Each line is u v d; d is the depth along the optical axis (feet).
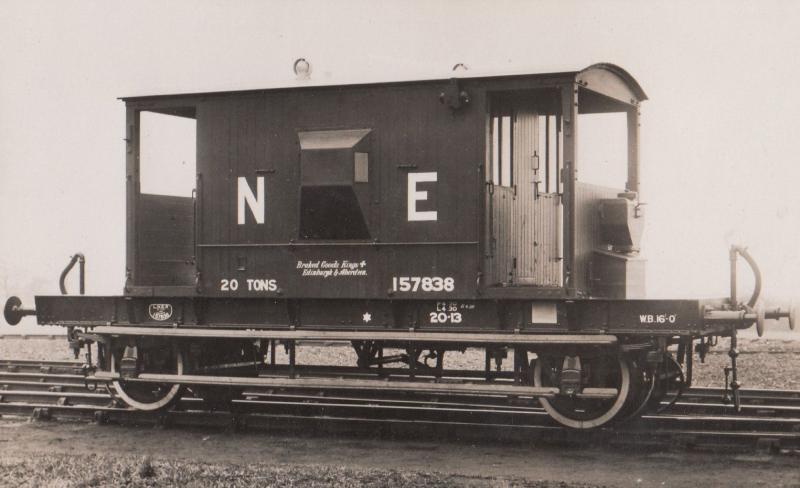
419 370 33.73
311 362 60.18
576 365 31.09
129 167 36.81
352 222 33.09
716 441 30.58
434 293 32.17
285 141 34.45
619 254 34.73
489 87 31.63
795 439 29.94
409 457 30.14
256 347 40.34
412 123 32.60
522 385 32.65
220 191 35.45
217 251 35.40
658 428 32.89
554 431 31.96
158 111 38.14
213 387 37.58
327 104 33.83
